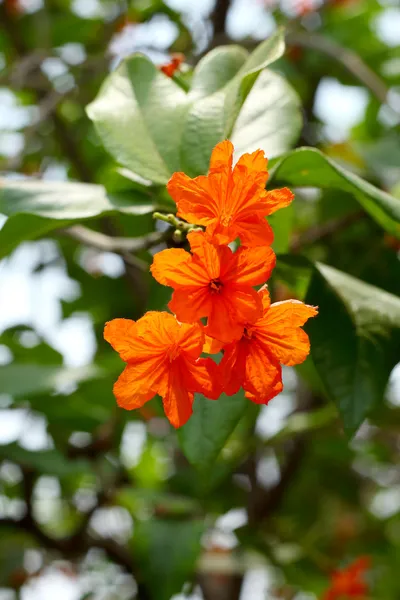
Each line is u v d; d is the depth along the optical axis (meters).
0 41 1.30
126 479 1.06
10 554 1.23
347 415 0.59
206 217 0.52
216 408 0.58
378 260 0.74
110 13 1.29
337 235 0.90
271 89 0.62
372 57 1.27
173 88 0.61
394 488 1.48
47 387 0.83
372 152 1.03
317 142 1.17
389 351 0.60
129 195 0.60
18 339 1.08
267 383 0.52
